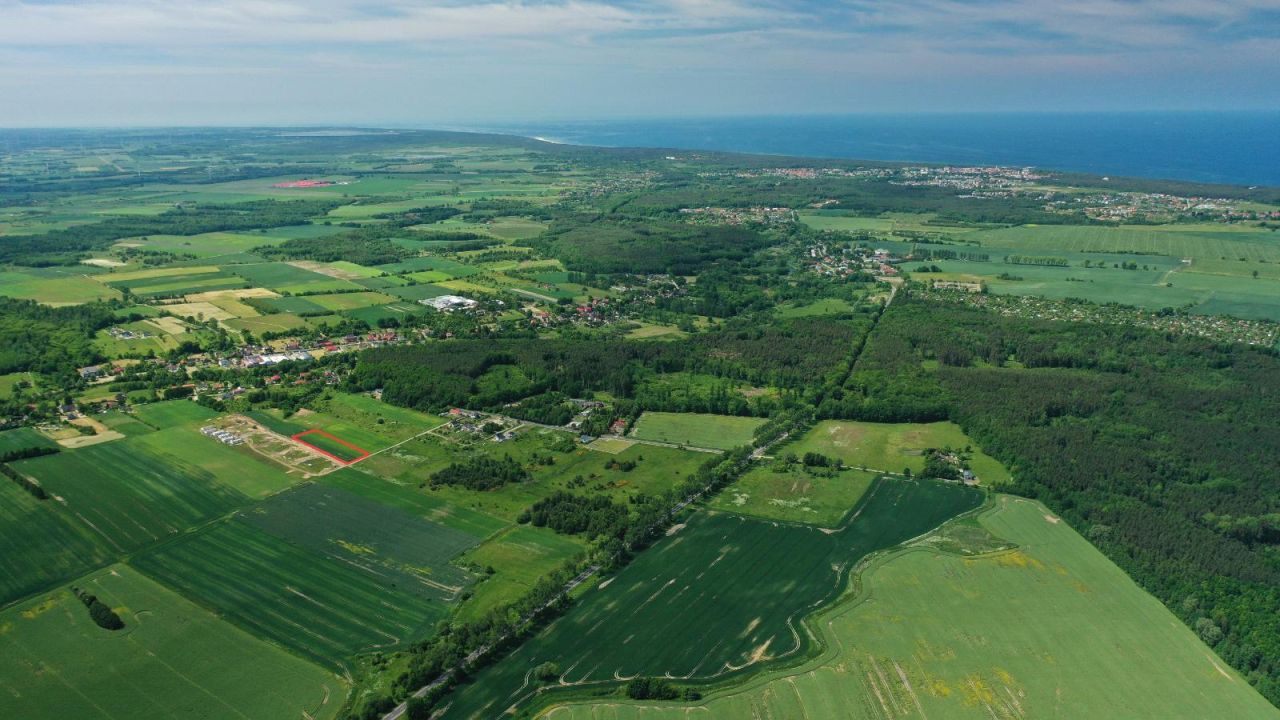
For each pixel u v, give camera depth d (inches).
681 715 5502.0
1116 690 5728.3
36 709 5447.8
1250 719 5452.8
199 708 5487.2
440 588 6860.2
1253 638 6151.6
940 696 5669.3
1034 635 6323.8
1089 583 7027.6
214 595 6732.3
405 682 5644.7
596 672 5900.6
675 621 6476.4
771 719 5457.7
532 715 5492.1
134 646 6097.4
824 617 6525.6
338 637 6215.6
